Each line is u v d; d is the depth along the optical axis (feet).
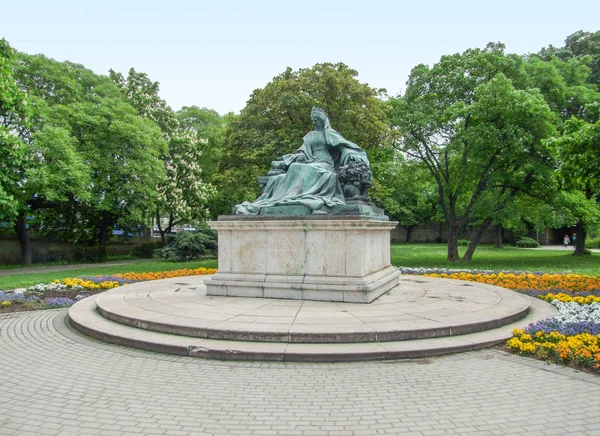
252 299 28.81
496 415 13.82
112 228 99.50
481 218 76.95
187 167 99.71
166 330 22.31
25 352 21.07
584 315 25.67
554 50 104.68
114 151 79.82
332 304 26.91
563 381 16.72
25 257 78.74
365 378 17.03
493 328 23.20
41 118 68.23
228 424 13.23
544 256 92.22
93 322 25.09
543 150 65.00
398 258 89.04
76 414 14.03
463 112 63.82
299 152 35.50
